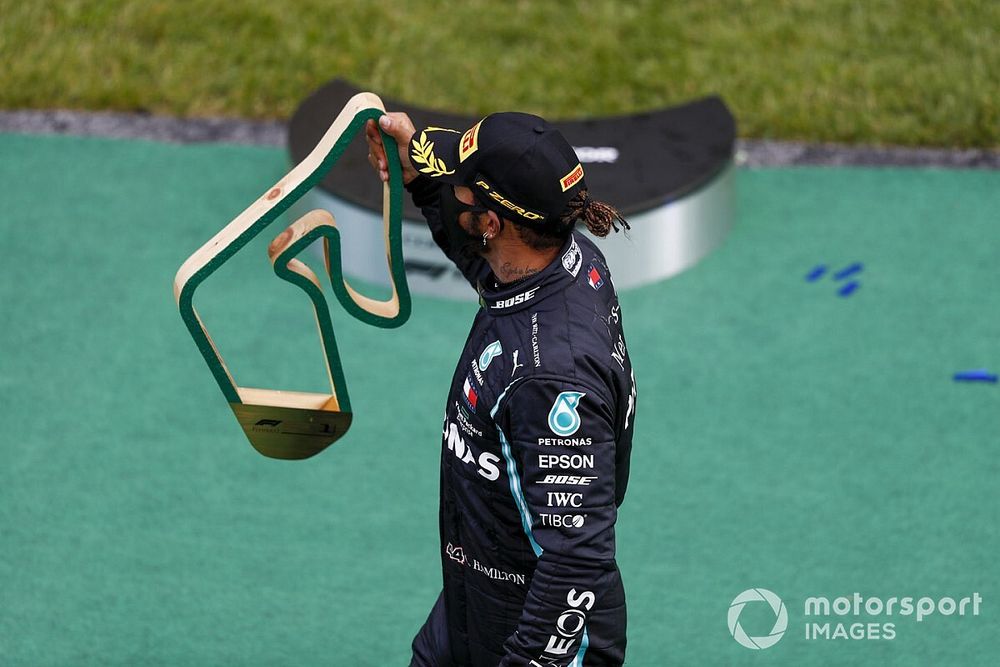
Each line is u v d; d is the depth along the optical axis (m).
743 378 17.77
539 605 8.81
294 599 14.60
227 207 21.11
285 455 10.91
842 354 18.19
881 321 18.81
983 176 22.02
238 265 19.78
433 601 14.60
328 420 10.61
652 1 25.16
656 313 18.92
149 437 16.78
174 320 18.78
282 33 24.58
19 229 20.48
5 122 23.08
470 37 24.84
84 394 17.42
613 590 9.09
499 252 8.88
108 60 24.17
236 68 24.09
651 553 15.15
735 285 19.48
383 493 15.98
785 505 15.80
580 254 9.14
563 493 8.63
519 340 8.77
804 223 20.81
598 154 20.27
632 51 24.58
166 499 15.88
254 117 23.50
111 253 20.06
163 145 22.62
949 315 18.91
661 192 19.19
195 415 17.14
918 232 20.66
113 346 18.28
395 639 14.15
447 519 10.05
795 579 14.84
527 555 9.57
